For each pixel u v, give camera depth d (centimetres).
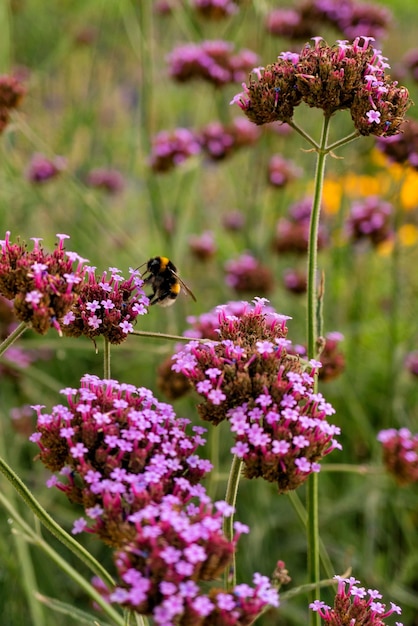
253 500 73
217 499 74
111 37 108
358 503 73
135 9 89
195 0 84
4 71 84
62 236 57
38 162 88
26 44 114
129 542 53
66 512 73
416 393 81
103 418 55
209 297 96
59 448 55
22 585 66
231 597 53
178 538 53
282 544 75
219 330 58
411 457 65
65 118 105
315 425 55
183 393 68
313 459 56
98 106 100
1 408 76
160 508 53
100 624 58
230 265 82
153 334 58
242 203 93
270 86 60
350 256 86
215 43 84
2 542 67
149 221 98
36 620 65
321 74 59
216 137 82
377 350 86
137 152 99
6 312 76
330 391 78
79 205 92
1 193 82
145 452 55
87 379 56
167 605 52
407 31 116
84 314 58
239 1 85
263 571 72
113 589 56
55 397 81
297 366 57
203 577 53
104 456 55
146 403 56
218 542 53
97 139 111
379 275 98
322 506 75
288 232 84
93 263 91
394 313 74
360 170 92
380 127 59
